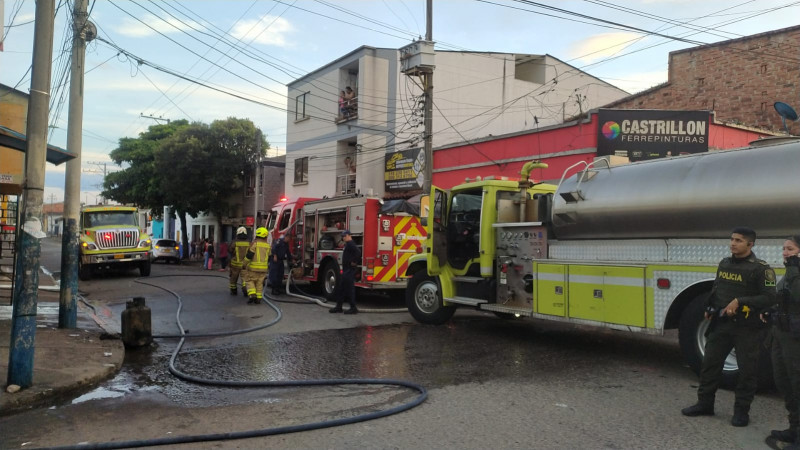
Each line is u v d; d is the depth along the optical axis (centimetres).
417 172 2220
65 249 899
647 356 748
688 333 610
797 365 426
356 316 1105
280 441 443
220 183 3234
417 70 1762
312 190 2858
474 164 1998
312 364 710
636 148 1611
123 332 817
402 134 2444
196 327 985
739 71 1817
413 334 916
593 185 730
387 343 841
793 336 425
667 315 631
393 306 1276
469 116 2506
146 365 719
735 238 475
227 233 3781
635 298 661
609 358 736
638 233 670
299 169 2970
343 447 429
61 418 508
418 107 2417
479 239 921
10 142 833
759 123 1770
